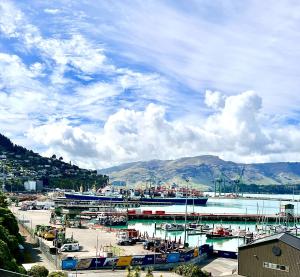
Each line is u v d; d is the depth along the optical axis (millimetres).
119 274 86562
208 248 123000
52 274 69875
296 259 69375
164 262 99875
